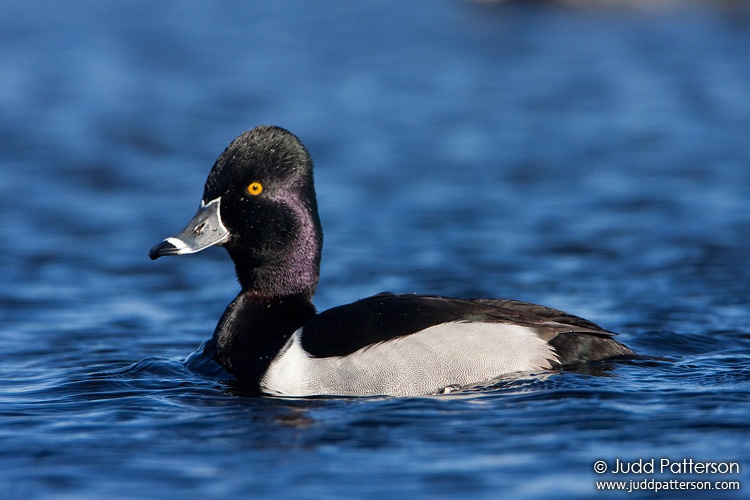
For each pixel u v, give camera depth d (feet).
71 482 23.34
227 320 32.68
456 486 22.70
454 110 82.48
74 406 28.94
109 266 48.14
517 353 29.22
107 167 66.69
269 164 32.35
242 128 76.84
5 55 106.01
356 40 116.06
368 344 29.63
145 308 42.01
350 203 58.18
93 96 88.22
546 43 113.80
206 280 46.57
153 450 25.18
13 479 23.54
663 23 124.77
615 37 116.88
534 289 42.70
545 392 28.04
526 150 69.87
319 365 29.84
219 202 32.55
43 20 127.95
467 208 56.65
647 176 62.34
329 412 27.50
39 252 49.93
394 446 24.94
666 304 39.83
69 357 35.14
